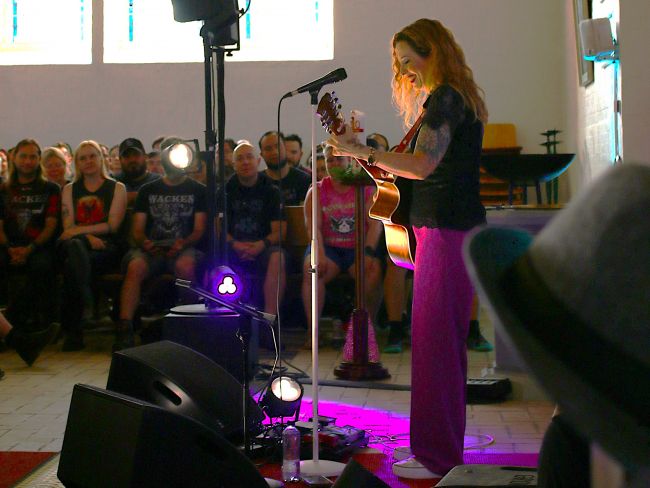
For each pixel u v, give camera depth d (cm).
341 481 228
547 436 141
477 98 309
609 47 496
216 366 330
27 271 645
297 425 366
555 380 75
